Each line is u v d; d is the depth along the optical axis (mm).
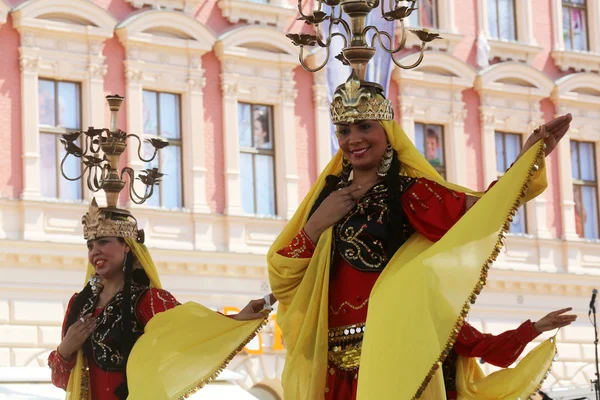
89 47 32375
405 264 8523
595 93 41156
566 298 39500
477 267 8273
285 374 9203
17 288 30828
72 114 32188
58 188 31688
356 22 9188
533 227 39625
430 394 8469
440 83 38344
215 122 34438
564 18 41344
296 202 35375
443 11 38875
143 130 33250
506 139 39750
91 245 12023
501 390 8930
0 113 31156
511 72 39531
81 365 11766
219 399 18219
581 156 41062
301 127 35781
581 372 39188
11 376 17703
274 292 9305
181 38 34000
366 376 8336
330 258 9031
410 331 8266
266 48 35406
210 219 33906
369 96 8945
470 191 8914
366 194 9023
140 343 11305
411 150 9031
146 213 32938
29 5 31484
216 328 11008
